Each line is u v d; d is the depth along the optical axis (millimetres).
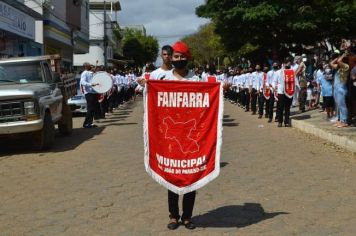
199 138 5719
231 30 29688
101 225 6105
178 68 5973
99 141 13156
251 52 32250
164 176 5715
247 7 27953
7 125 10742
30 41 27062
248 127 16109
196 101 5703
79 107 21453
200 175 5734
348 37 28328
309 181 8227
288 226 5969
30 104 10875
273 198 7223
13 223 6238
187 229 5895
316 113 18250
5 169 9625
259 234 5703
